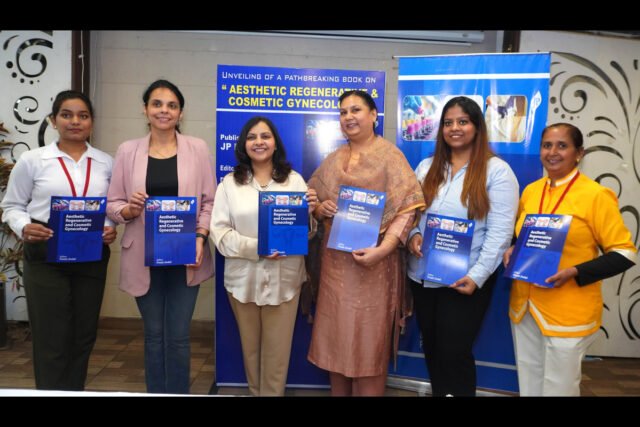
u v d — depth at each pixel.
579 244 1.87
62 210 2.03
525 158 2.59
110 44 3.73
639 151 3.40
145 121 3.79
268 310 2.22
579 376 1.92
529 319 2.02
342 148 2.26
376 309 2.13
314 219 2.28
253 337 2.29
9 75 3.56
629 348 3.55
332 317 2.16
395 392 2.85
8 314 3.76
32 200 2.15
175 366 2.26
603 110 3.40
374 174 2.09
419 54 3.80
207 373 3.10
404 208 2.07
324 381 2.82
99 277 2.22
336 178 2.16
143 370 3.09
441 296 2.12
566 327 1.87
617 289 3.51
